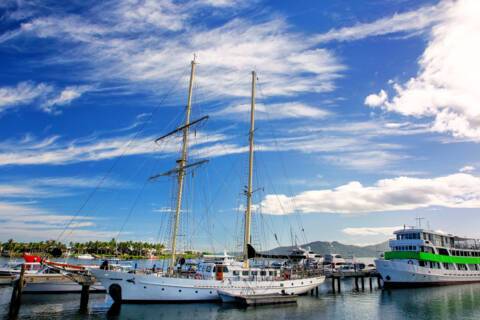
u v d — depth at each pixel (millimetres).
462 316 40406
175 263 49250
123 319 35438
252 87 58969
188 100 52188
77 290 51719
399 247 70375
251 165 55688
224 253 49000
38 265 54094
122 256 162500
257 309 41312
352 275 68938
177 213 47562
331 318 38344
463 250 76375
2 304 42281
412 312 42562
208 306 41719
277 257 59625
